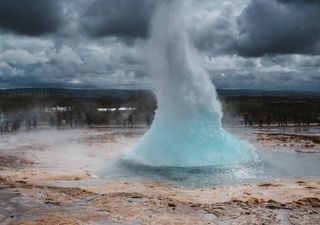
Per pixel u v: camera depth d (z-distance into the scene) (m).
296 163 24.05
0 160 24.70
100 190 16.06
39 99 99.56
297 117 71.81
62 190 15.65
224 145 22.11
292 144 34.72
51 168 22.28
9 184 16.94
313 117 74.31
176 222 11.43
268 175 19.77
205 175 19.16
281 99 137.38
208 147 21.75
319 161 24.91
